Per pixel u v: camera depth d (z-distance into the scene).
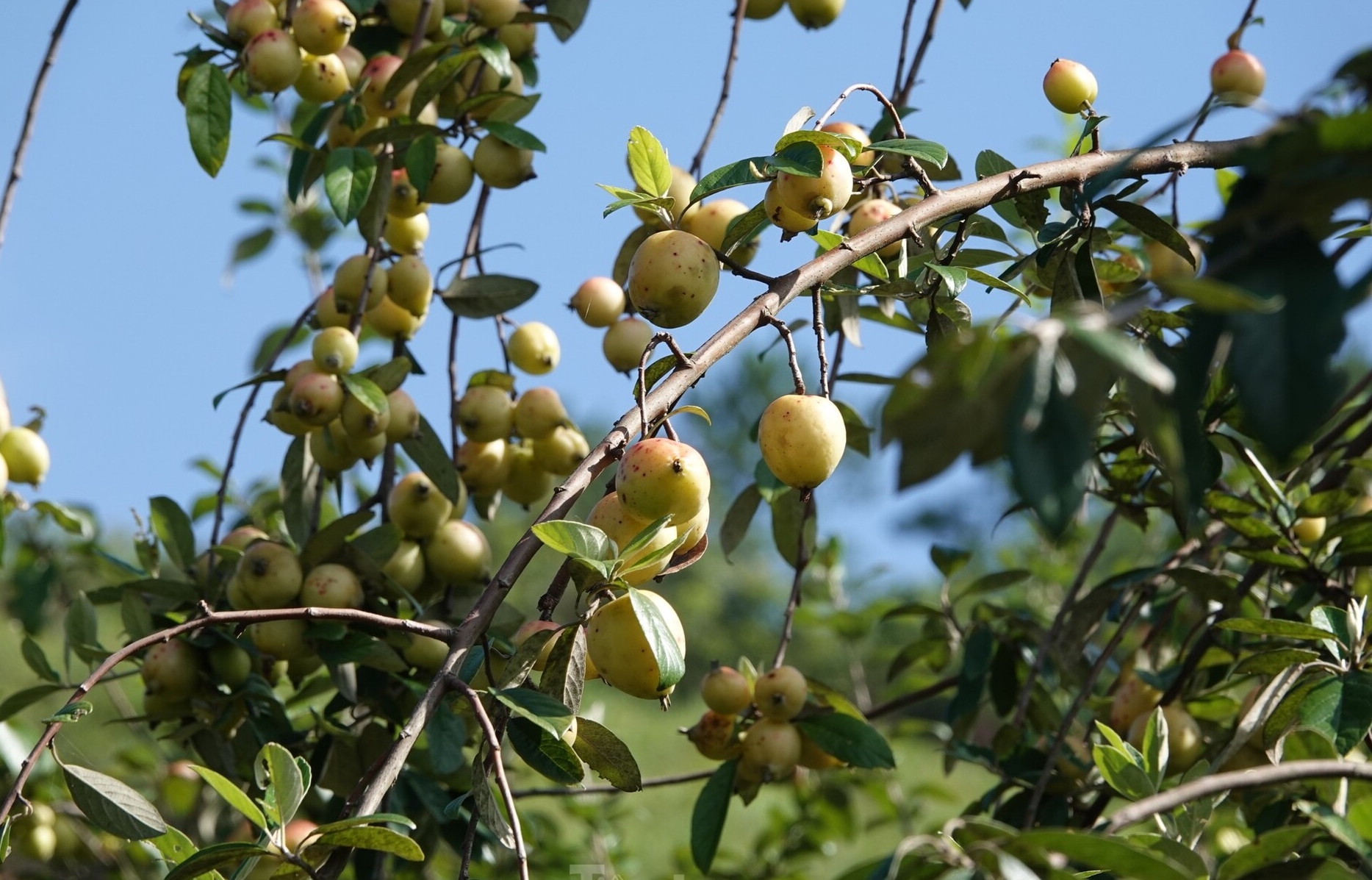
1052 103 2.50
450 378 2.69
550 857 2.89
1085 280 2.44
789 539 2.67
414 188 2.61
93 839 2.87
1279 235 2.15
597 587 2.29
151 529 2.74
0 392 2.63
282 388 2.61
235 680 2.58
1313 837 2.27
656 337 2.30
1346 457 2.59
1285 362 2.14
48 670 2.61
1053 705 2.74
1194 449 2.20
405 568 2.62
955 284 2.42
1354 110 2.18
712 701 2.54
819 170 2.34
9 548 3.02
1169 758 2.53
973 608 2.78
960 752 2.62
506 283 2.68
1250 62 2.54
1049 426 2.06
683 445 2.30
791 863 3.02
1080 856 2.17
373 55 2.74
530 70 2.76
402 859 2.70
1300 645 2.52
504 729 2.30
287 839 2.41
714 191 2.37
